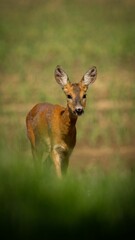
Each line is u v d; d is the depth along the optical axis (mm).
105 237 10008
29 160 15477
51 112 22203
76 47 65125
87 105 45156
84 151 35594
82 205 11039
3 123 40219
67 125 21578
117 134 38719
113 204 11203
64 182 12922
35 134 23250
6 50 64562
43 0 89250
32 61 61062
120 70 56625
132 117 41938
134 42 67500
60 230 10102
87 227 10219
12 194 11516
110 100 46938
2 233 10031
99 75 54250
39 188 11820
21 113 43500
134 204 11203
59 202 11156
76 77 55875
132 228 10250
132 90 49000
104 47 65500
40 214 10562
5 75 56219
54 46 65812
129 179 13789
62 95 49125
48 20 80625
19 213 10539
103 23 78438
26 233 10000
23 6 87500
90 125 40062
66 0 88688
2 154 14773
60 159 22125
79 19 80562
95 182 13789
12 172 12781
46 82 53469
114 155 33750
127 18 80938
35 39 70688
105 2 87562
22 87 51812
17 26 77625
